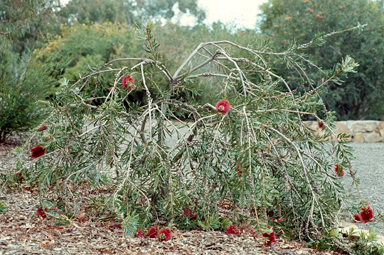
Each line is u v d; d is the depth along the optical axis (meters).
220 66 3.44
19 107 5.88
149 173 2.60
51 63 6.35
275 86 2.94
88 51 14.79
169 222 2.42
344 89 10.23
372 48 9.47
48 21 6.05
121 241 2.22
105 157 2.47
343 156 2.45
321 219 2.44
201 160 2.61
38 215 2.61
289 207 2.63
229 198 2.68
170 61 9.79
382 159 6.32
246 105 2.36
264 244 2.20
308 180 2.43
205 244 2.24
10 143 6.19
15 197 3.12
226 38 10.99
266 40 3.23
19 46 13.75
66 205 2.56
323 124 2.59
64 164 2.67
